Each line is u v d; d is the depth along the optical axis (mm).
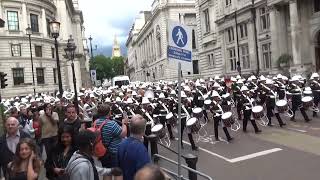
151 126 17141
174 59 8250
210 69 65938
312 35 43625
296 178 11516
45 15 75688
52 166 7168
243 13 53156
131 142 6785
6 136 8148
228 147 16750
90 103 26078
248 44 52719
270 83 24625
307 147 15180
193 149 16781
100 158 8703
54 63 76062
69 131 7086
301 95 21781
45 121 12680
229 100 23594
